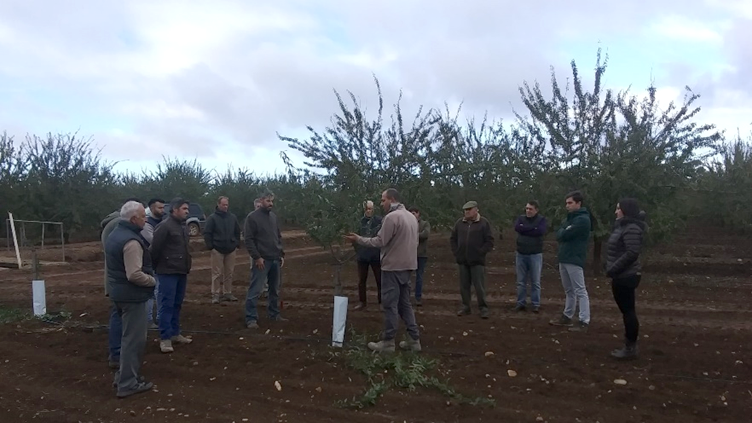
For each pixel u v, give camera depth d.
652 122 14.82
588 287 13.35
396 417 5.58
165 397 6.17
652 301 11.56
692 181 14.91
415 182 16.86
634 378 6.50
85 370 7.08
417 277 10.97
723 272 15.80
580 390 6.16
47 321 9.41
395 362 6.79
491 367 6.86
